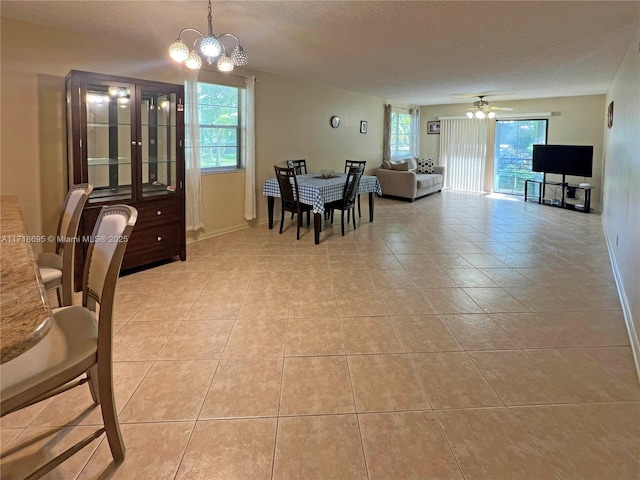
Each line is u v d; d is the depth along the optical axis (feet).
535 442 5.36
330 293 10.87
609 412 5.95
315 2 9.42
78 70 10.97
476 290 11.05
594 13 10.15
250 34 12.00
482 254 14.71
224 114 17.34
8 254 3.93
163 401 6.24
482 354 7.66
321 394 6.43
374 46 13.47
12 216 6.20
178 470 4.92
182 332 8.56
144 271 12.67
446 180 33.96
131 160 11.94
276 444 5.35
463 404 6.18
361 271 12.76
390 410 6.05
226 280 11.90
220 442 5.39
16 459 5.09
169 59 14.17
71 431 5.58
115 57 12.64
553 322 9.02
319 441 5.41
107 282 4.47
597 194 25.76
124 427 5.65
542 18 10.55
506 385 6.66
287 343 8.10
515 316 9.36
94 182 11.64
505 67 16.89
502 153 31.04
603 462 5.00
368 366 7.26
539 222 20.54
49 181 11.51
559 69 17.17
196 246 15.74
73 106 10.50
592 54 14.35
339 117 24.32
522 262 13.69
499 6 9.68
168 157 13.06
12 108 10.67
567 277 12.11
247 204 18.56
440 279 11.98
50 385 3.96
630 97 11.82
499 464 4.99
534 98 27.91
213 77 16.12
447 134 33.32
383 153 29.45
